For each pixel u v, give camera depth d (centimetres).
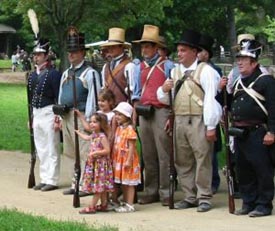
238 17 5244
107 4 3152
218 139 941
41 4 3052
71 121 960
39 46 1006
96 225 756
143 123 884
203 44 859
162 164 877
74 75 912
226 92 828
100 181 831
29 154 1348
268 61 4097
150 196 897
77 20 3108
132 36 3719
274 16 4494
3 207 849
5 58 6638
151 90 873
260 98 802
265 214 810
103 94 873
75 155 903
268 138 795
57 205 886
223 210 848
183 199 895
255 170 808
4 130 1733
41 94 995
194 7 3925
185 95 838
